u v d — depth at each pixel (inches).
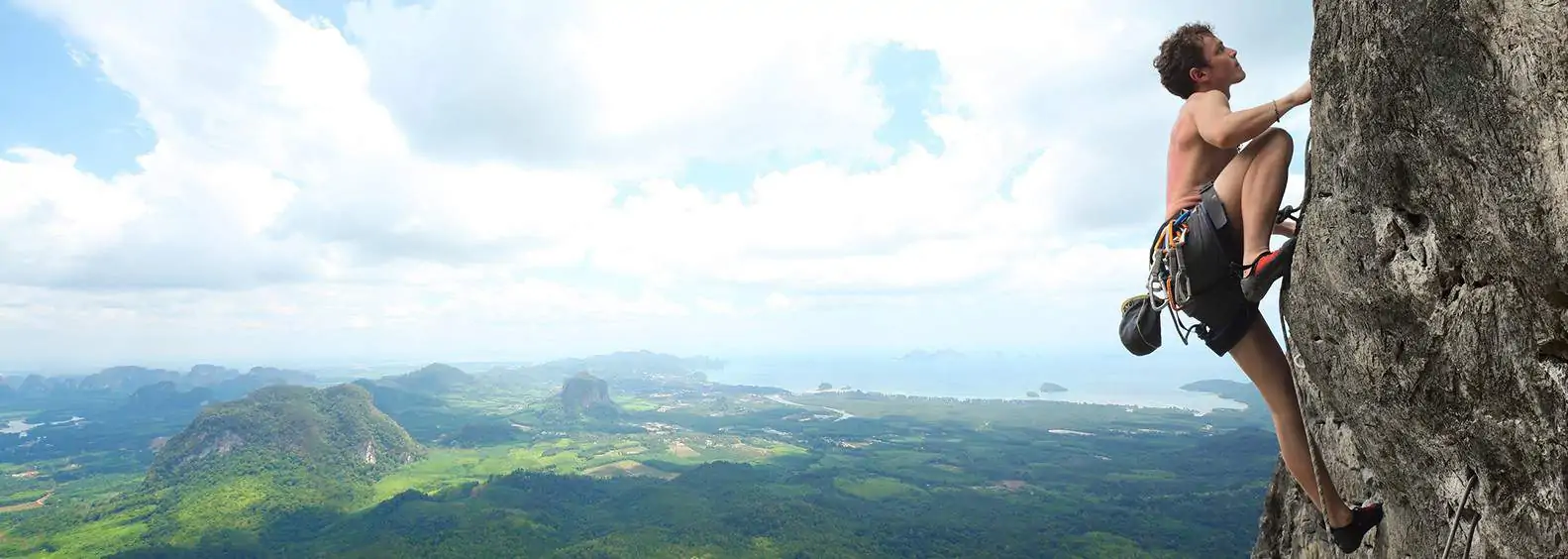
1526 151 64.4
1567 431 73.2
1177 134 123.8
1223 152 118.6
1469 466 92.0
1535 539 83.7
